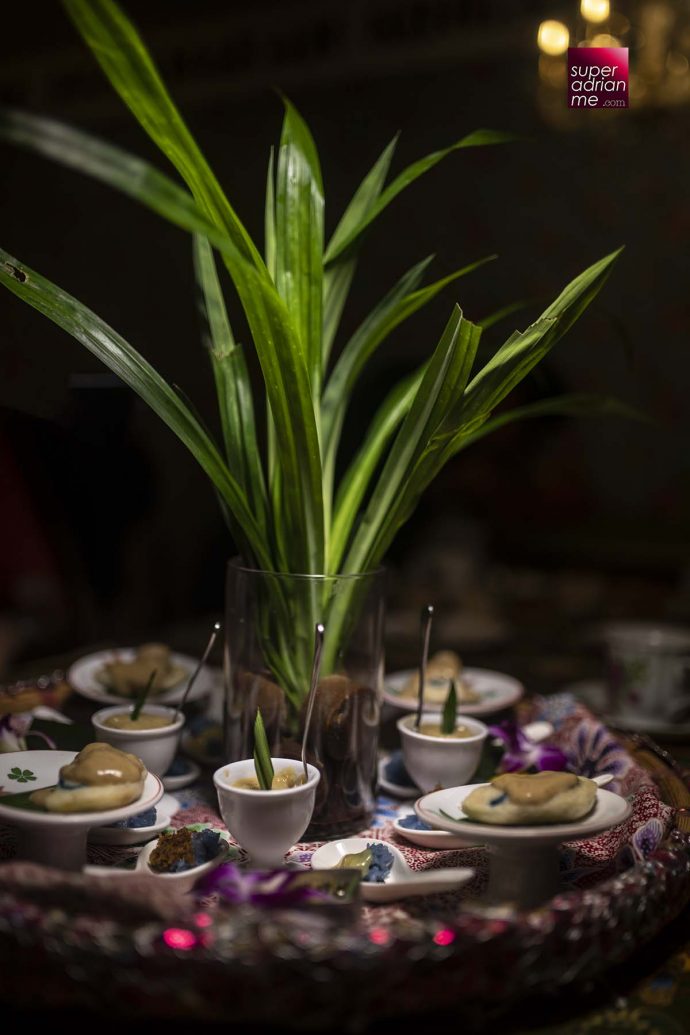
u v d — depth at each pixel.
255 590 0.80
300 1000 0.55
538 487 3.54
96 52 0.62
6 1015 0.58
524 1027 0.58
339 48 3.67
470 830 0.64
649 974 0.63
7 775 0.74
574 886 0.72
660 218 3.45
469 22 3.43
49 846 0.68
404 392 0.88
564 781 0.67
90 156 0.56
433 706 0.97
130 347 0.76
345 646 0.82
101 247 4.13
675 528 3.19
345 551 0.90
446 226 3.72
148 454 2.07
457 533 1.99
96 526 2.28
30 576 2.33
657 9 2.54
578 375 3.59
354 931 0.57
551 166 3.57
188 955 0.55
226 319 0.86
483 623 1.44
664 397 3.49
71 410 1.05
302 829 0.72
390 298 0.90
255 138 3.92
